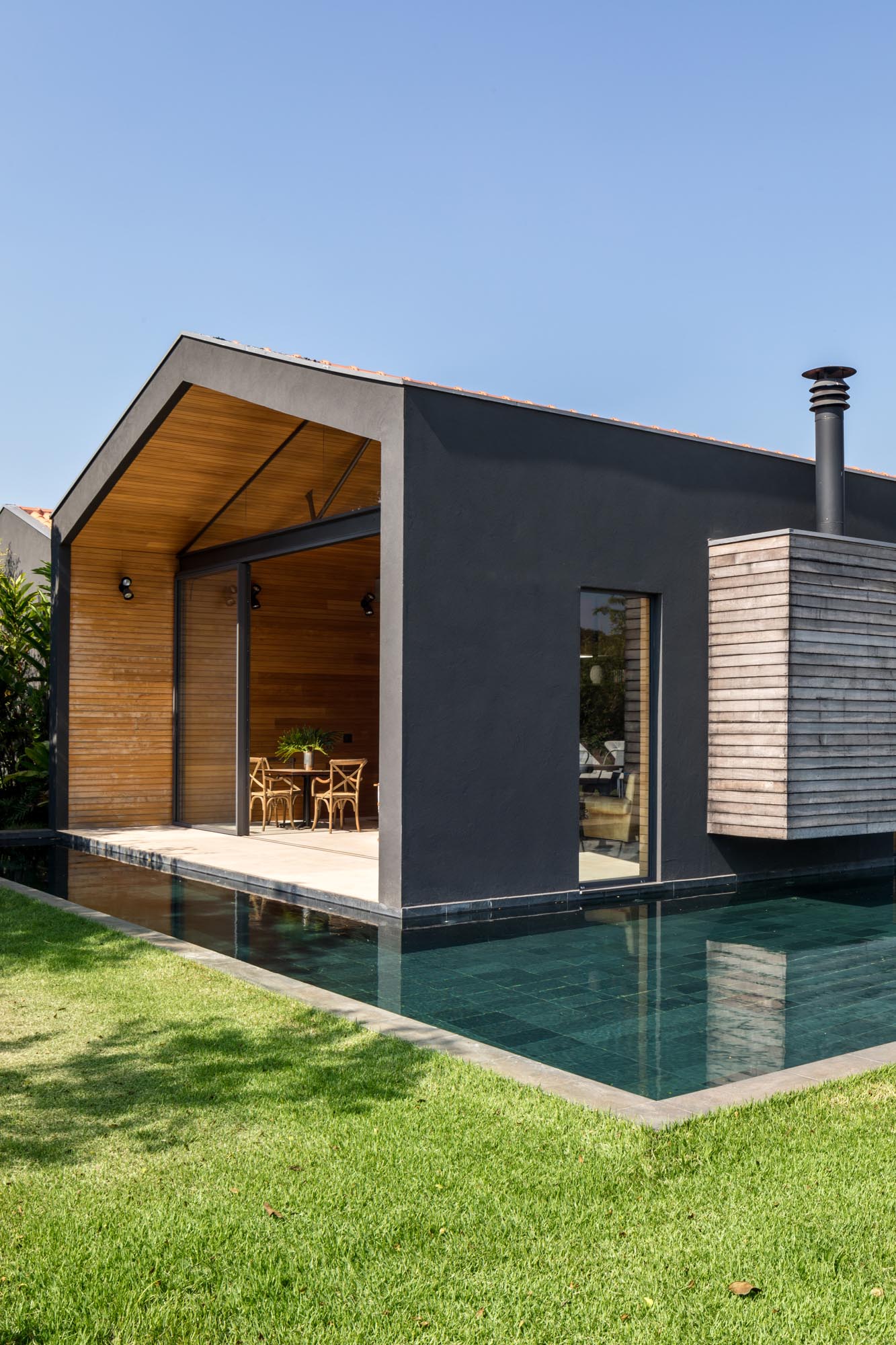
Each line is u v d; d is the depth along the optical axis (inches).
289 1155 144.2
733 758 395.9
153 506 525.0
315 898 360.2
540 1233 124.9
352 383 353.7
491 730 349.7
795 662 375.9
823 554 385.1
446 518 341.1
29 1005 214.8
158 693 580.4
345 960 274.4
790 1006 232.8
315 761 588.1
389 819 332.2
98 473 505.7
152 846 482.0
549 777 363.3
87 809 557.6
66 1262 117.0
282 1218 127.1
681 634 400.2
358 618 627.2
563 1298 112.2
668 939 305.6
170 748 582.6
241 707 530.0
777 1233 125.1
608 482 382.3
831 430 434.6
